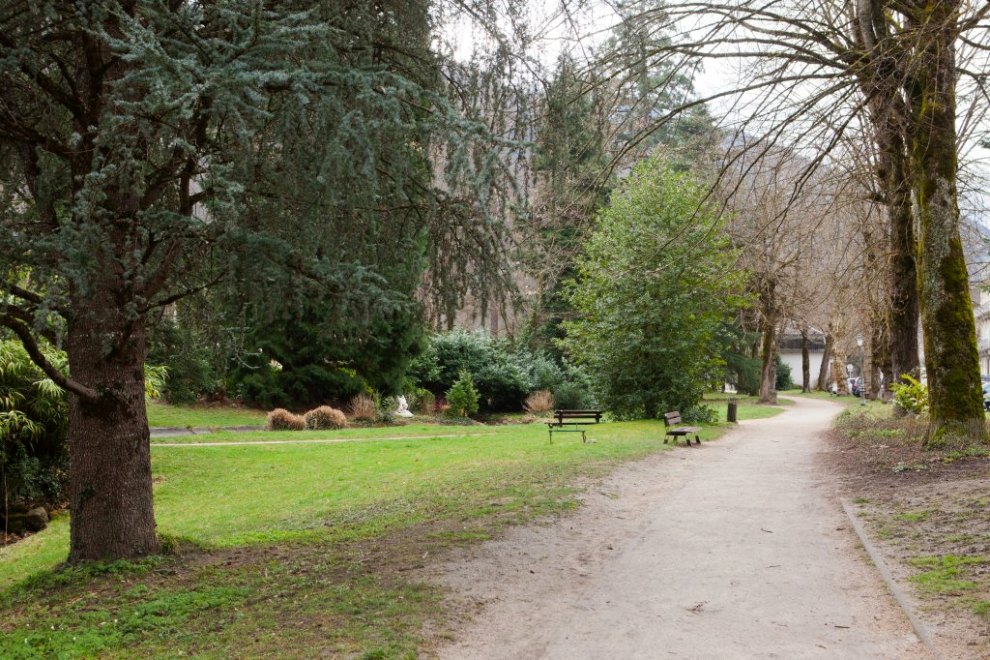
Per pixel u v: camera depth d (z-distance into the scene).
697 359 29.11
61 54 8.12
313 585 7.50
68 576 7.97
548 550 8.80
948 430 13.83
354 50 7.87
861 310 31.33
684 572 7.86
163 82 5.86
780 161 14.55
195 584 7.75
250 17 6.56
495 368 42.53
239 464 19.11
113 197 7.27
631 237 26.83
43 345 16.03
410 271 8.68
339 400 36.66
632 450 18.25
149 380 20.06
